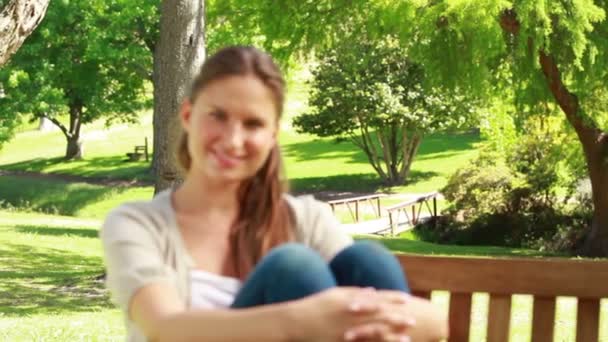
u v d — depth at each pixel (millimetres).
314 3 25453
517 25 23078
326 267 2564
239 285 2844
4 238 24562
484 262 3381
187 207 2918
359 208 43219
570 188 30125
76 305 13578
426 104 45906
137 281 2666
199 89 2797
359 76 45781
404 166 49812
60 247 23016
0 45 10438
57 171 57781
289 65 27656
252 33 27156
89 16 44094
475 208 31641
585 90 24891
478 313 11062
